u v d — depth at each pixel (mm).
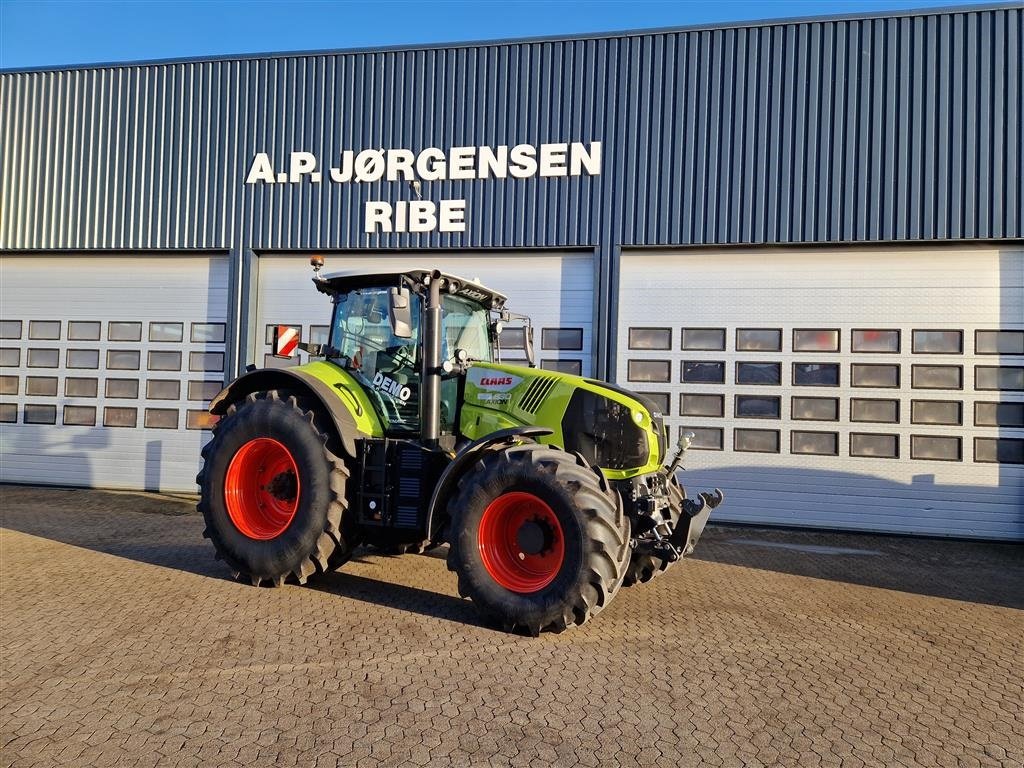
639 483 4496
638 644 4000
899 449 8352
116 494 9594
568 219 9047
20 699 3074
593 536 3918
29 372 10297
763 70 8656
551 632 4156
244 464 5051
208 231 9836
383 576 5332
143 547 6172
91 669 3418
